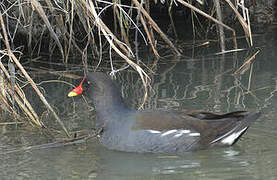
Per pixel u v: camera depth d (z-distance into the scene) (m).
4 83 11.35
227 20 18.02
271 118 10.98
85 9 13.51
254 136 10.25
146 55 15.55
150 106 11.76
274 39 16.56
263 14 18.34
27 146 10.02
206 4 17.66
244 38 16.81
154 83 13.33
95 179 8.57
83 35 16.38
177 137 9.55
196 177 8.59
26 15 15.11
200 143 9.69
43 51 15.85
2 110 11.84
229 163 9.11
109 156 9.53
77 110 11.84
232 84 13.02
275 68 14.00
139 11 13.52
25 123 11.20
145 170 8.90
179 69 14.30
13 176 8.72
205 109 11.46
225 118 9.92
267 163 9.05
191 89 12.78
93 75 10.27
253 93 12.40
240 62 14.66
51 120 11.29
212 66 14.45
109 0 17.16
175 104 11.81
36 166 9.12
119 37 16.61
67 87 13.25
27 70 14.40
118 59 15.21
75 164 9.20
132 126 9.63
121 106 9.98
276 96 12.15
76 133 10.50
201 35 17.23
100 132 9.95
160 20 18.28
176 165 9.09
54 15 14.52
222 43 15.33
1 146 10.02
